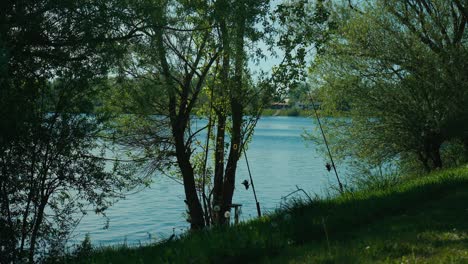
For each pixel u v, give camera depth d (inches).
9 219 494.6
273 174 1971.0
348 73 959.0
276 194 1481.3
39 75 514.9
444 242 285.3
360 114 978.1
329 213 394.6
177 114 805.2
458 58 880.9
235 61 715.4
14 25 486.3
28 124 480.4
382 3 941.2
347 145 1015.6
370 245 290.0
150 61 656.4
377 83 938.7
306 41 725.3
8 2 481.4
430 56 903.7
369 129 983.6
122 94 721.0
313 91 998.4
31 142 490.3
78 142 508.1
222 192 805.9
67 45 511.8
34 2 493.4
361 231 338.6
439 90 893.2
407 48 909.2
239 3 642.2
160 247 359.6
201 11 680.4
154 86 692.7
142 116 766.5
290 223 361.4
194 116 832.9
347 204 426.6
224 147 792.3
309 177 1851.6
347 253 273.1
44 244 519.5
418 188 487.8
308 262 266.7
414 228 329.4
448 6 927.7
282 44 695.7
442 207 395.9
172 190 1611.7
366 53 936.3
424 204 419.2
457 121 899.4
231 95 743.7
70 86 517.3
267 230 349.1
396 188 528.4
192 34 719.1
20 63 508.7
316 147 1059.3
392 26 932.6
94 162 529.3
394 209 403.2
